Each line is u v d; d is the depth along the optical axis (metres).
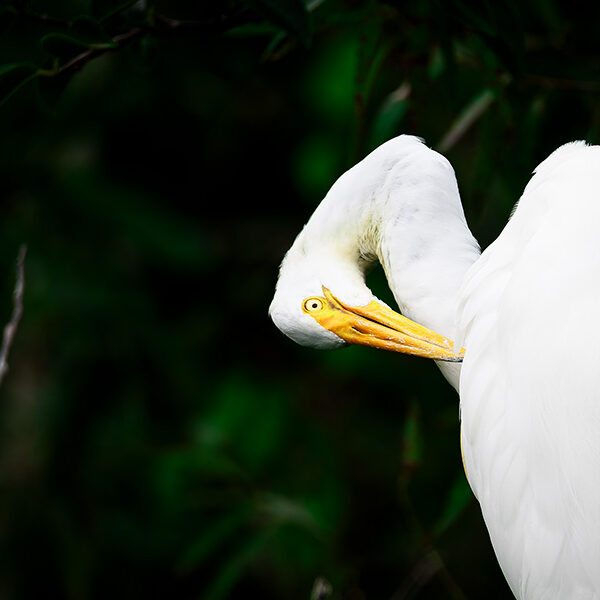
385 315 6.01
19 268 6.17
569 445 4.45
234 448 9.44
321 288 6.18
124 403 9.34
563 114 7.47
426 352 5.76
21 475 9.46
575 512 4.46
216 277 10.20
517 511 4.71
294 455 9.55
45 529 9.32
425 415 8.20
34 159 9.28
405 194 5.98
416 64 7.00
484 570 8.91
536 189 5.17
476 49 6.88
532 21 7.44
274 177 10.18
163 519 9.37
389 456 9.91
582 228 4.70
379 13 6.85
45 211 9.24
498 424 4.78
